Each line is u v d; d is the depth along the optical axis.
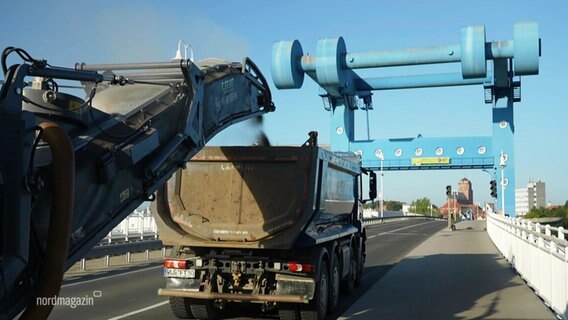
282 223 9.40
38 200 4.57
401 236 39.78
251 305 11.65
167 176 6.81
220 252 9.68
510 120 46.84
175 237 9.59
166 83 7.08
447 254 23.97
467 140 48.75
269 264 9.44
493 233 31.16
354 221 13.86
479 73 36.59
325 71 39.03
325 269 10.30
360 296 12.93
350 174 13.37
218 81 8.53
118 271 17.77
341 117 48.66
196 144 7.33
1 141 4.17
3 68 4.63
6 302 4.19
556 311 10.24
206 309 10.01
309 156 9.51
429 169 49.66
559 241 9.88
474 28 36.72
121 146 5.74
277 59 38.88
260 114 10.31
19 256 4.18
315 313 9.59
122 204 5.90
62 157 4.41
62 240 4.41
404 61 38.50
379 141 50.12
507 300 12.00
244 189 9.62
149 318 10.09
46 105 5.12
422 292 13.18
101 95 6.81
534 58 36.06
